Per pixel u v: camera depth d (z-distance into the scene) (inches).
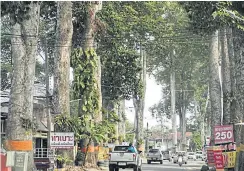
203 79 3378.4
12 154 766.5
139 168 1568.7
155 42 2380.7
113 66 2085.4
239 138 1122.0
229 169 1104.8
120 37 1998.0
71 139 997.8
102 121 1433.3
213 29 1056.8
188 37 2573.8
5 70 2167.8
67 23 1343.5
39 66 2477.9
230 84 1480.1
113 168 1491.1
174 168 1955.0
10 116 888.3
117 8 2110.0
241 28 946.7
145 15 2206.0
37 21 901.8
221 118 1651.1
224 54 1519.4
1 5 639.1
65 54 1341.0
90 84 1419.8
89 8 1483.8
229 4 958.4
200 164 2546.8
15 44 892.6
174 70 3248.0
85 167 1418.6
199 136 4557.1
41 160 1427.2
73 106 2384.4
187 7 1037.8
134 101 2878.9
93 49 1444.4
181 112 3951.8
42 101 1961.1
